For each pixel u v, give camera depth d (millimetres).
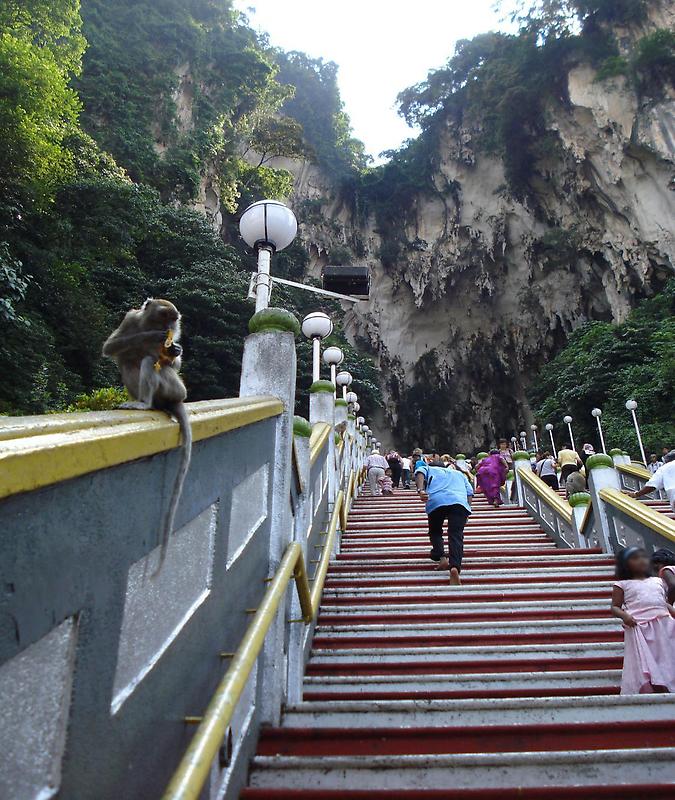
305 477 3826
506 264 37219
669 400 22328
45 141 16328
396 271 39594
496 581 5465
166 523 1598
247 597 2570
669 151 28000
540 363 37531
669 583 3869
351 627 4469
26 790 1013
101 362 18000
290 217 4637
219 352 22609
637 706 2969
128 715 1401
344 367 32188
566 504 7617
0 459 935
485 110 36906
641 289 31203
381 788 2326
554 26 34219
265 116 39625
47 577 1088
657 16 31438
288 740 2668
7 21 17641
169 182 29375
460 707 2979
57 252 18359
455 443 39312
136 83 30766
